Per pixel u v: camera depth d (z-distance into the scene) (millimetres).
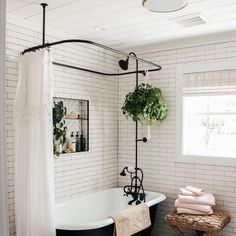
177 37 3303
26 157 2338
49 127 2299
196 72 3383
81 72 3480
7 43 2645
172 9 2072
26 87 2357
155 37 3305
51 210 2314
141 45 3660
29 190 2309
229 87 3162
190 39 3363
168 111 3596
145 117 3367
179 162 3504
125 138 3994
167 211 3580
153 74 3717
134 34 3191
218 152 3430
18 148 2369
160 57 3664
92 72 3566
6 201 681
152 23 2811
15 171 2387
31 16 2646
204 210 2916
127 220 2734
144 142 3787
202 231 2994
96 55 3709
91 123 3625
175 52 3545
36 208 2312
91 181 3617
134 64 3902
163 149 3633
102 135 3799
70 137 3375
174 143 3541
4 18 687
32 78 2312
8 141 2627
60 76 3205
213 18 2660
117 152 4066
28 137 2322
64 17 2654
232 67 3145
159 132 3666
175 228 2969
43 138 2273
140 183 3490
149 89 3348
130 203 3408
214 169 3258
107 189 3816
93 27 2955
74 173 3373
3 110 674
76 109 3500
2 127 670
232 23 2803
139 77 3873
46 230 2297
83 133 3568
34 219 2309
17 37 2732
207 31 3064
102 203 3619
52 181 2330
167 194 3596
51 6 2385
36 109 2270
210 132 3510
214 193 3252
